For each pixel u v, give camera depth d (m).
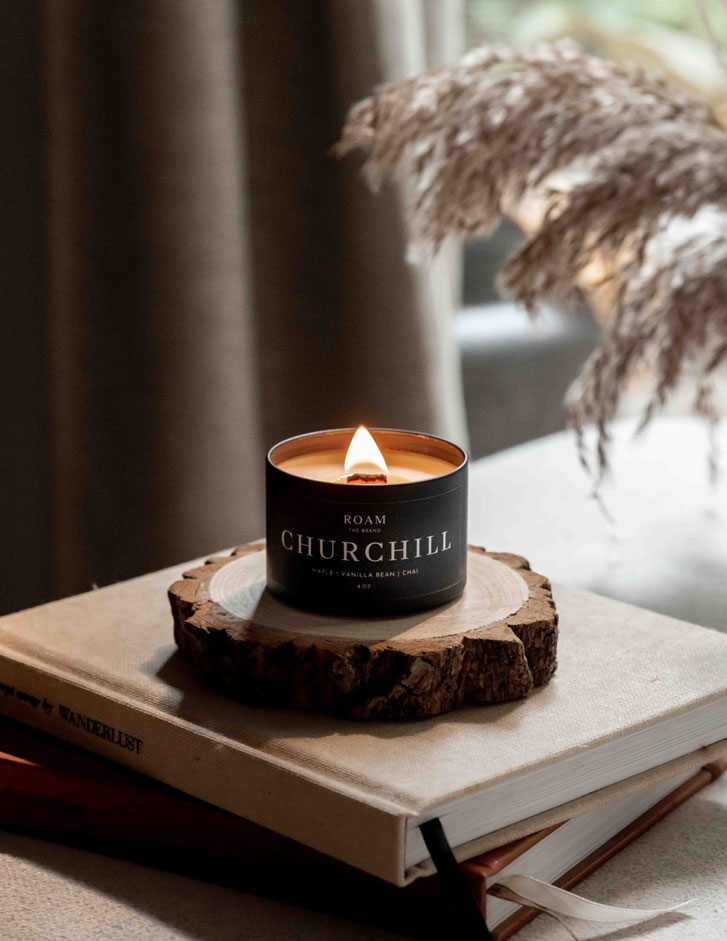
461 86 0.97
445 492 0.75
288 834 0.70
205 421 1.29
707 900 0.73
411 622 0.75
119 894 0.73
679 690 0.75
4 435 1.31
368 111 1.00
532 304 0.97
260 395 1.41
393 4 1.27
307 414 1.40
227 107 1.24
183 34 1.18
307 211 1.33
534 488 1.07
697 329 0.92
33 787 0.75
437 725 0.73
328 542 0.74
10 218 1.25
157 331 1.25
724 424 1.27
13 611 1.37
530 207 1.41
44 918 0.72
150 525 1.30
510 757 0.70
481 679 0.73
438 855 0.68
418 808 0.68
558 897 0.70
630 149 0.95
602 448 0.96
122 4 1.16
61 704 0.77
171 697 0.75
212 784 0.72
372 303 1.33
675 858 0.75
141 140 1.19
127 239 1.22
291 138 1.32
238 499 1.34
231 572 0.79
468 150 0.95
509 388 1.89
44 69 1.19
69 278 1.24
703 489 1.07
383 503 0.74
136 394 1.26
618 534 1.00
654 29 2.38
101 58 1.17
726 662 0.77
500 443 1.91
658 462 1.15
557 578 0.94
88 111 1.19
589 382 0.96
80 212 1.22
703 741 0.75
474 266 1.91
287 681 0.73
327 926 0.72
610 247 0.95
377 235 1.31
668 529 1.00
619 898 0.73
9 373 1.29
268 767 0.71
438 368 1.39
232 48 1.24
